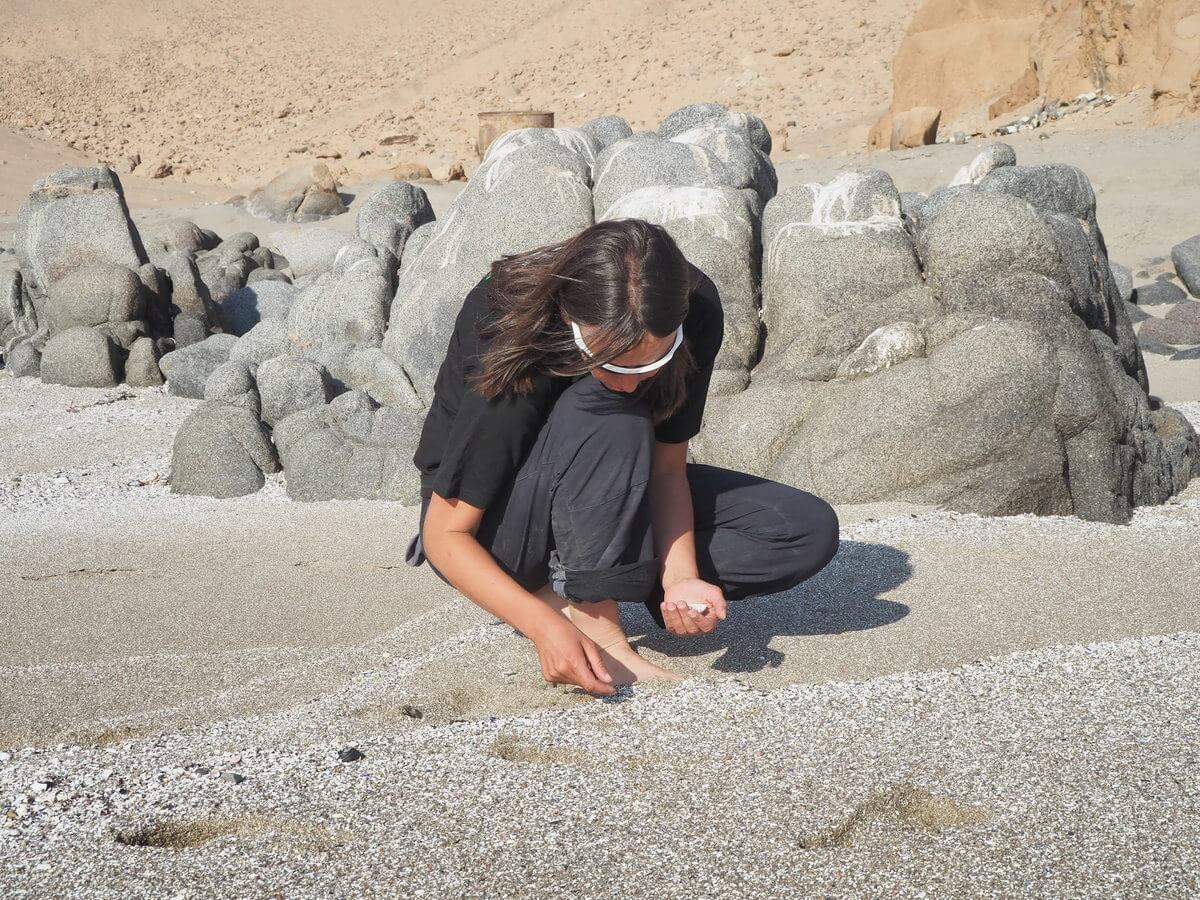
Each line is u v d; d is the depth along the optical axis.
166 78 29.69
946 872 1.68
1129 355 5.14
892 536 3.68
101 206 8.60
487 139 15.18
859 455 4.16
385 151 24.02
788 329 4.79
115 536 4.57
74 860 1.78
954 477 4.04
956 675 2.38
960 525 3.79
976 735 2.09
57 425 6.95
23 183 19.89
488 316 2.22
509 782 1.97
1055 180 5.84
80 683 3.03
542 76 28.17
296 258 11.32
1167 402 6.45
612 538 2.31
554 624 2.27
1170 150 12.55
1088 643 2.67
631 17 30.59
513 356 2.13
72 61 30.31
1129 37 15.55
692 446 4.68
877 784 1.92
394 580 3.89
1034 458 3.98
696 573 2.46
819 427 4.35
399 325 6.23
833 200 4.91
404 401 6.06
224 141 25.62
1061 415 4.00
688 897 1.64
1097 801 1.84
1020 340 4.05
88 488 5.58
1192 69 14.04
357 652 3.10
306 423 5.38
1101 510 3.99
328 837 1.82
